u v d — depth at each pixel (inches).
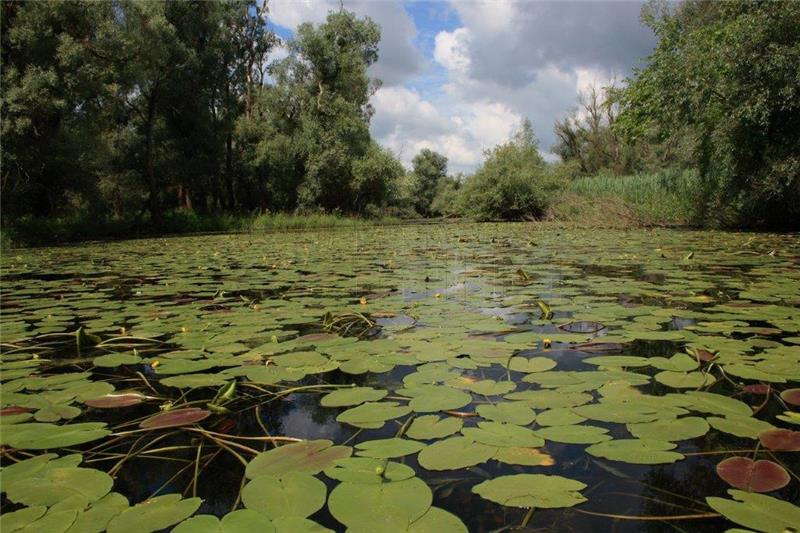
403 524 38.3
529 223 686.5
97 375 82.8
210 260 266.1
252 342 98.4
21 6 452.4
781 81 349.7
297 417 64.0
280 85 826.8
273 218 746.8
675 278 168.4
